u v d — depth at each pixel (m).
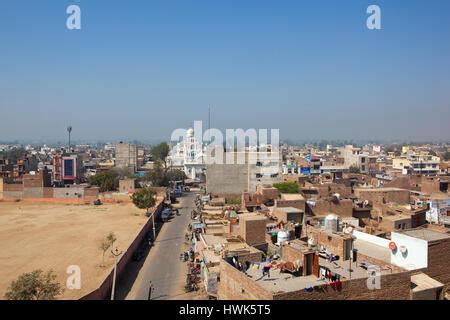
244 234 42.22
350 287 24.50
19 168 147.88
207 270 36.69
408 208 56.72
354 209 58.47
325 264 30.58
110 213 89.38
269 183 97.44
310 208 56.25
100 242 62.34
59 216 85.81
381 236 39.81
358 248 34.31
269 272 28.25
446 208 58.72
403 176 98.44
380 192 67.25
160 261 52.56
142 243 61.50
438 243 28.69
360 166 147.75
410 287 26.33
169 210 88.50
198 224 58.09
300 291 23.28
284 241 34.72
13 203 103.69
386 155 197.00
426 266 28.20
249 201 68.81
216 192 97.38
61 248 59.00
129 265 50.66
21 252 57.00
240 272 26.77
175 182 133.38
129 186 117.06
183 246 60.56
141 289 41.75
